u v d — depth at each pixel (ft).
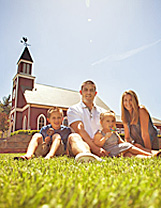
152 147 11.22
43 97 70.49
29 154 8.36
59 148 9.64
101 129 10.85
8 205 2.58
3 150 41.01
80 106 11.05
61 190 3.18
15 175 4.58
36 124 62.75
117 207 2.54
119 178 4.00
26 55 79.30
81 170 4.98
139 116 10.87
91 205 2.53
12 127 75.20
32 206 2.52
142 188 3.18
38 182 3.73
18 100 73.15
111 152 9.26
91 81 11.64
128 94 11.16
